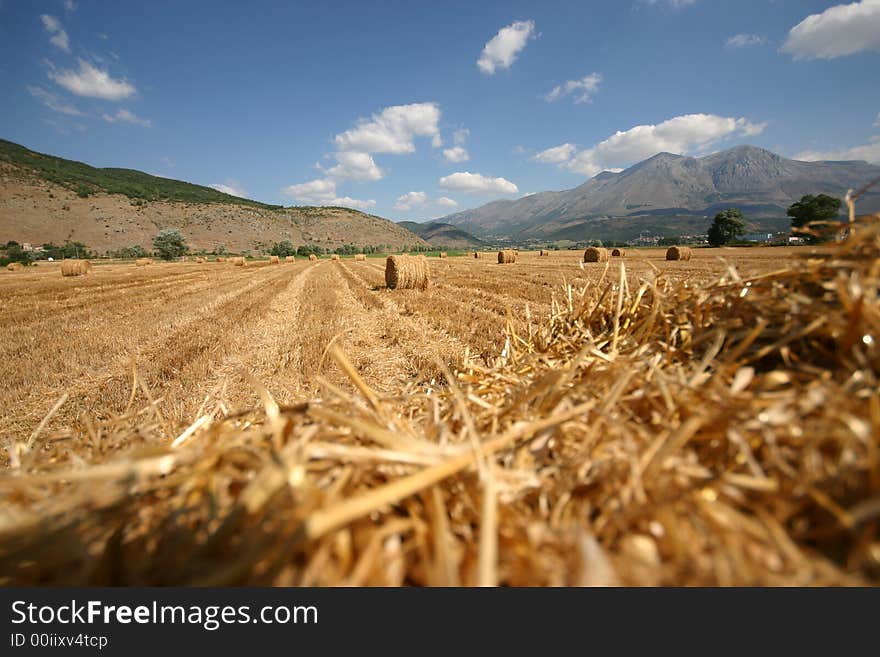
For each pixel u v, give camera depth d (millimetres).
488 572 827
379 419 1632
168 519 999
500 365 2703
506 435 1234
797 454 1081
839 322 1459
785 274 1916
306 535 781
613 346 2367
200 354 7922
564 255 54312
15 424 4973
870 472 919
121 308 14453
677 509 982
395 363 6645
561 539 942
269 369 6762
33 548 900
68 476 933
